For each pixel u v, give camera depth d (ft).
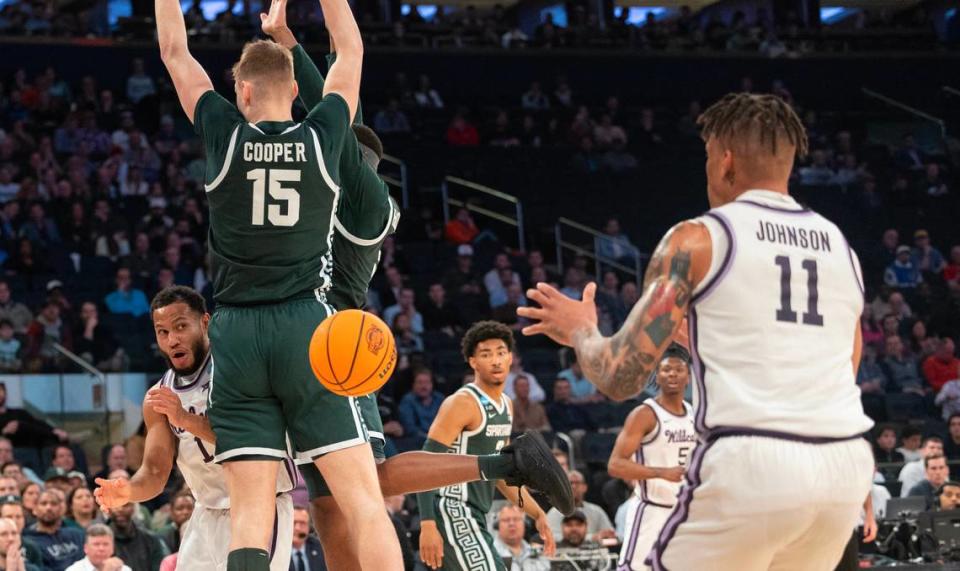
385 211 15.49
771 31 86.12
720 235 11.37
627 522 24.95
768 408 11.03
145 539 31.24
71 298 53.06
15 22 71.31
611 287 59.21
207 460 16.06
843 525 11.32
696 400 11.44
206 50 72.08
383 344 13.16
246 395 13.60
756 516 10.94
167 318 15.96
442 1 97.60
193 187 63.10
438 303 55.57
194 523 16.46
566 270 65.36
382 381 13.26
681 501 11.39
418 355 49.98
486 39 81.30
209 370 16.17
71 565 29.73
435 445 22.66
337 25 14.66
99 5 79.61
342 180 15.06
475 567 22.52
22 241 54.13
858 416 11.39
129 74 71.67
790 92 82.74
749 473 10.93
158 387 15.06
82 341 48.21
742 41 83.82
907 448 45.32
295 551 30.71
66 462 39.09
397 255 61.67
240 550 13.14
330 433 13.52
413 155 71.15
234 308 13.76
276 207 13.41
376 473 13.83
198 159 64.90
